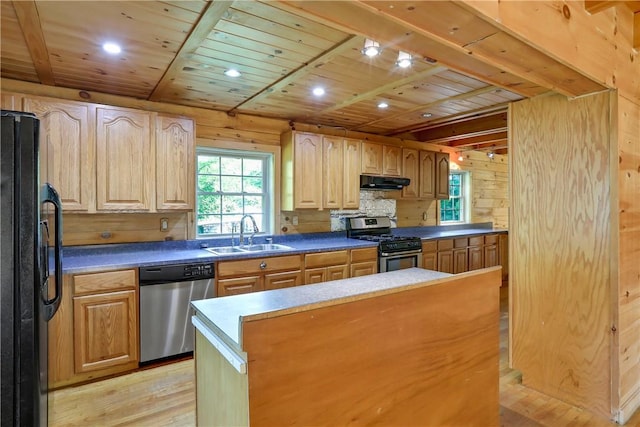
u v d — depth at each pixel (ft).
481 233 18.06
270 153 13.17
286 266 11.13
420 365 5.14
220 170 12.49
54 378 8.04
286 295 5.60
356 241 13.85
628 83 6.90
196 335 5.52
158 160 9.93
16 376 4.35
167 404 7.70
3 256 4.28
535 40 4.68
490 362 6.15
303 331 4.05
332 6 3.78
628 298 7.09
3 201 4.27
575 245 7.38
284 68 8.42
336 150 13.71
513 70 5.61
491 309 6.15
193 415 7.32
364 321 4.54
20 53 7.43
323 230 14.67
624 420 6.90
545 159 7.80
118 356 8.78
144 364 9.16
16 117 4.36
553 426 6.87
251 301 5.36
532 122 8.01
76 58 7.72
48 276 5.76
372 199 16.21
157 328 9.25
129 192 9.48
